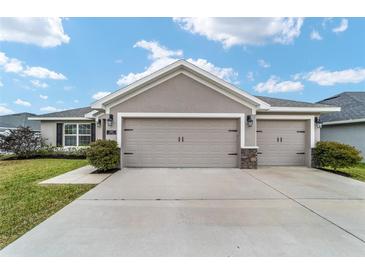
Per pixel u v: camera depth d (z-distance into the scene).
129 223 4.28
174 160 10.73
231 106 10.51
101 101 10.10
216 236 3.77
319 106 11.54
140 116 10.37
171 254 3.25
